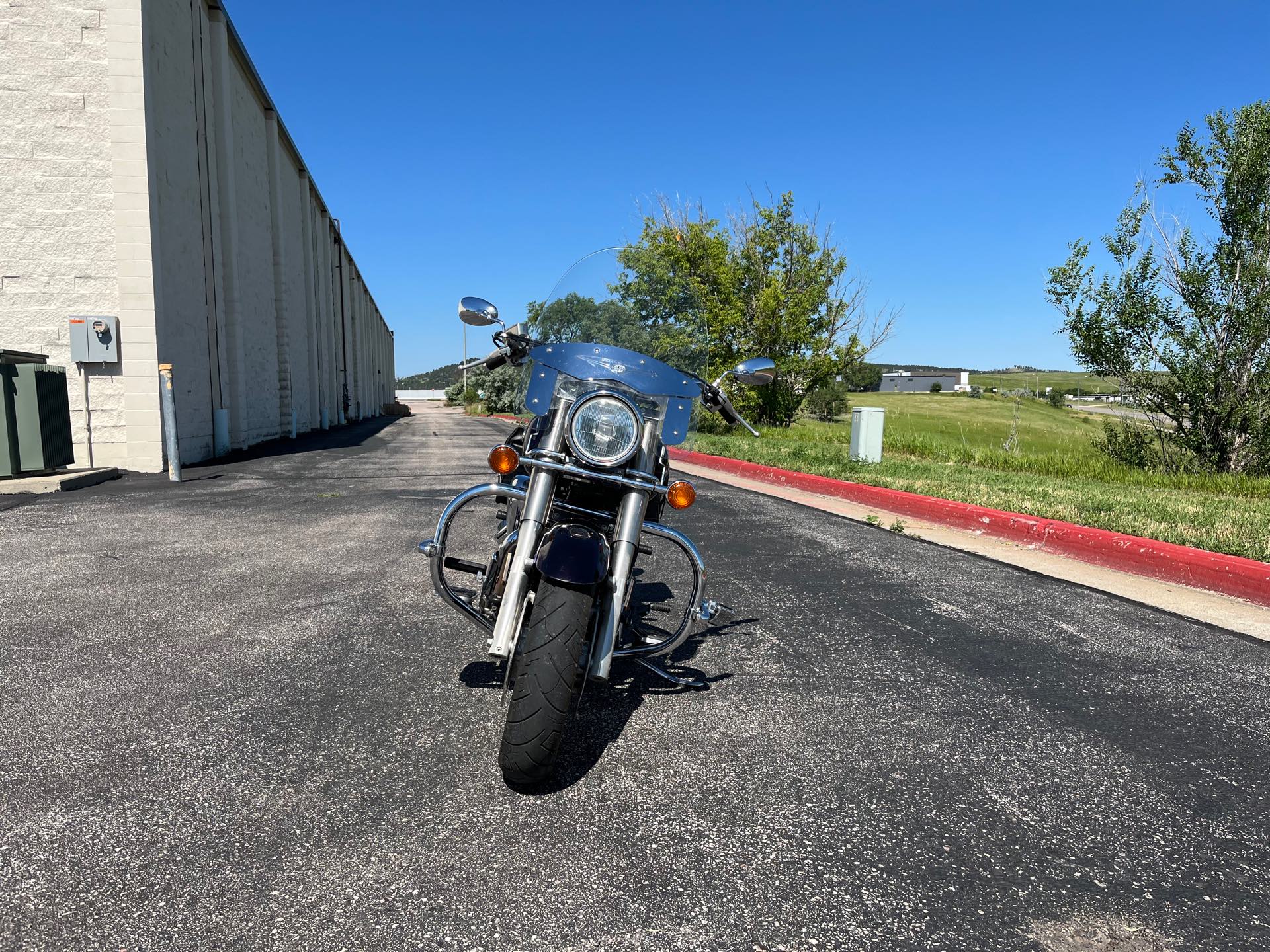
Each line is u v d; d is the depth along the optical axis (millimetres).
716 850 2195
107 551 5773
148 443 11547
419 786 2486
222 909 1876
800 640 4086
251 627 4004
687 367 3703
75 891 1930
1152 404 13000
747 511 8383
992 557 6266
